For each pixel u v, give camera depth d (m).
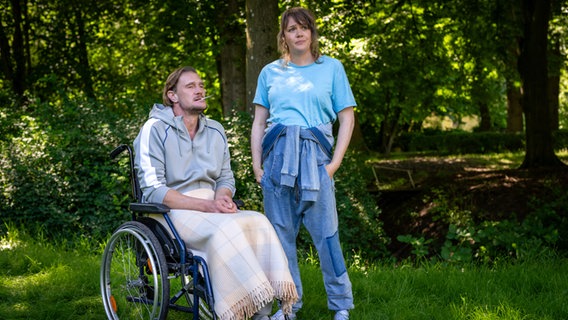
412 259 7.91
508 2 11.59
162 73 14.25
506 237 6.48
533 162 11.89
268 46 7.73
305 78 3.52
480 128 29.80
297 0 9.79
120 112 7.45
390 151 26.08
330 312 3.88
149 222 3.37
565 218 7.05
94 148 6.37
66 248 5.88
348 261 6.00
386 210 10.19
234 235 3.05
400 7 12.42
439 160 19.64
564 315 3.76
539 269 4.82
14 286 4.51
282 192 3.50
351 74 14.55
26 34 13.16
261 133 3.70
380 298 4.21
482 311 3.69
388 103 22.80
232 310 2.95
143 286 3.44
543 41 11.79
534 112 11.91
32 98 7.77
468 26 12.33
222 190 3.52
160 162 3.38
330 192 3.51
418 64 14.49
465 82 16.25
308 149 3.46
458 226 8.34
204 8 11.24
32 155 6.28
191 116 3.49
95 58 15.34
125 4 13.23
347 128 3.56
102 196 6.25
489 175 11.43
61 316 3.85
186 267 3.14
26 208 6.24
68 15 13.38
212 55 12.33
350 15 10.31
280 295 3.06
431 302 4.11
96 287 4.38
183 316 3.82
